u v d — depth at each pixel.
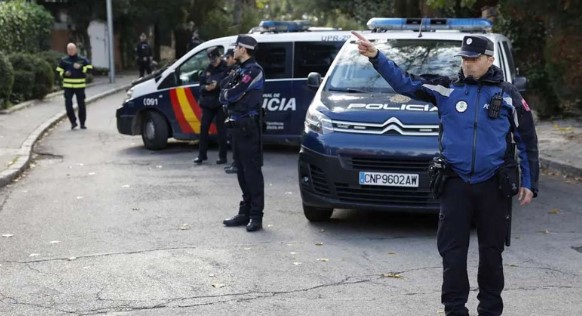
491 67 4.99
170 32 43.44
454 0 13.15
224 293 6.09
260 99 8.09
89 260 7.05
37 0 35.09
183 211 9.12
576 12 12.36
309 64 13.37
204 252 7.30
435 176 5.04
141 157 13.45
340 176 7.83
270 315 5.58
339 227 8.36
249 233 8.06
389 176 7.70
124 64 40.06
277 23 14.02
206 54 13.88
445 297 5.02
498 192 4.91
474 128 4.90
